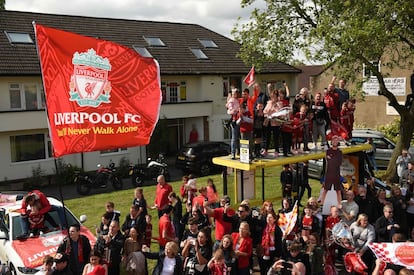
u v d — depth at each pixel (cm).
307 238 934
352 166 1456
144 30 3241
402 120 1952
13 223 1009
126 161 2630
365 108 3441
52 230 1020
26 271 881
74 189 2228
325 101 1373
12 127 2334
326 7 1767
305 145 1314
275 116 1209
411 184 1318
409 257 764
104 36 3000
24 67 2431
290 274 769
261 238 938
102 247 848
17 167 2406
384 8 1606
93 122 732
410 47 1992
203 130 3133
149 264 1098
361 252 944
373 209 1103
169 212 1053
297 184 1396
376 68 1859
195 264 816
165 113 2873
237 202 1338
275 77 3516
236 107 1172
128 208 1673
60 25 2903
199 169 2419
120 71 750
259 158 1238
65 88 707
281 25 2055
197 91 3120
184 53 3173
